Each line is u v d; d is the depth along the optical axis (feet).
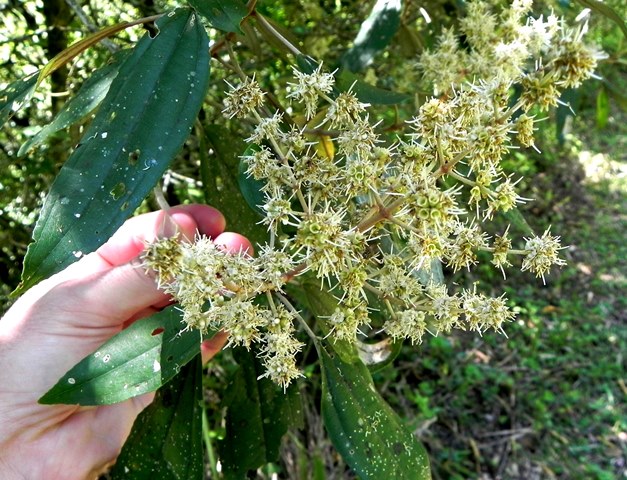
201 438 0.91
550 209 4.73
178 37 0.73
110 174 0.66
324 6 1.98
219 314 0.71
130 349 0.76
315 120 1.00
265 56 1.62
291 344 0.74
